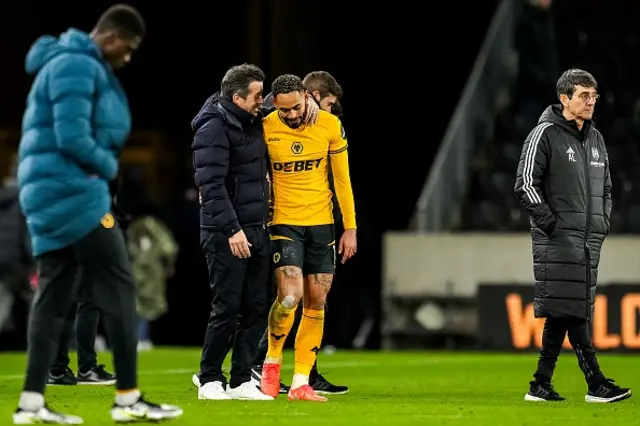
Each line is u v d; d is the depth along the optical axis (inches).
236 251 959.0
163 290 2050.9
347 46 2874.0
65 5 2839.6
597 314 1914.4
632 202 2362.2
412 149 2847.0
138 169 2354.8
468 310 2100.1
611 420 851.4
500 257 2082.9
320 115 977.5
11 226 1905.8
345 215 1006.4
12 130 2827.3
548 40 2522.1
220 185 963.3
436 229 2289.6
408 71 2881.4
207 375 995.9
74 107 733.3
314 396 992.2
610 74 2610.7
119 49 767.1
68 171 753.0
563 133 999.6
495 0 2888.8
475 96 2470.5
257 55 2694.4
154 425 777.6
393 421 824.9
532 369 1551.4
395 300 2121.1
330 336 2187.5
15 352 2043.6
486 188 2423.7
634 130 2484.0
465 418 852.0
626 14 2684.5
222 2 2888.8
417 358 1797.5
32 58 765.9
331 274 993.5
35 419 766.5
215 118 970.1
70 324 1202.0
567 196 995.3
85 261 762.8
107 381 1197.1
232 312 979.3
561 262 991.0
